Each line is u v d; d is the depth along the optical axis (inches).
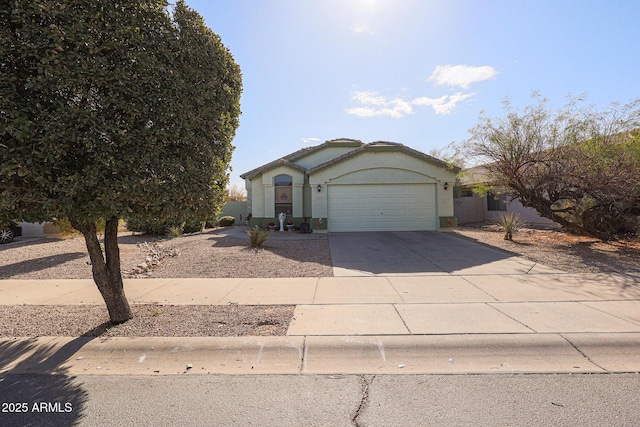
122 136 160.9
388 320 203.8
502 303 233.0
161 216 190.7
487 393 132.2
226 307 232.5
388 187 666.8
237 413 122.2
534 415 118.1
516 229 557.9
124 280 315.3
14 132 137.7
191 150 196.9
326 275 324.5
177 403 128.9
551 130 457.1
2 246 556.1
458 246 482.0
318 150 826.2
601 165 414.9
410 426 113.6
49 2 146.9
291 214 754.8
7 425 117.0
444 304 232.7
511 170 490.0
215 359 162.4
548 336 177.6
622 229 485.7
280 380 144.2
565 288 267.4
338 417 119.0
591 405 123.4
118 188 161.3
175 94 183.0
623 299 237.6
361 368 152.9
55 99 152.4
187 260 409.1
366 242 532.1
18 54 146.5
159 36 179.3
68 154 158.4
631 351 163.3
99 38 161.3
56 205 154.2
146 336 185.2
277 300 247.6
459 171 618.8
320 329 191.3
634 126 419.2
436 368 151.9
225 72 219.5
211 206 215.6
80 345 175.9
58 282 315.9
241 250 476.1
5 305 244.2
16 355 167.9
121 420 119.2
